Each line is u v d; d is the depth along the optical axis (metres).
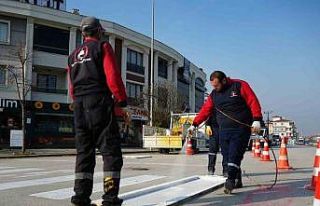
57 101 37.34
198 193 7.40
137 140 42.62
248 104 7.55
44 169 13.27
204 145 27.67
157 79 49.44
